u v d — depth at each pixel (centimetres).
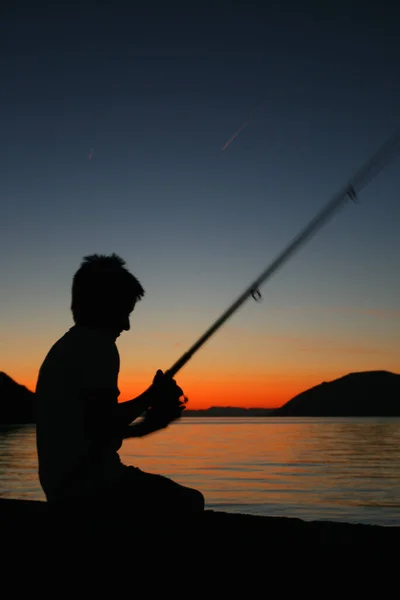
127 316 222
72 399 204
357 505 1675
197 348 220
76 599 186
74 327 217
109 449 212
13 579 200
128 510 211
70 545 207
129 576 200
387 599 182
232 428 14325
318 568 205
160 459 3897
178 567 205
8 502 305
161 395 211
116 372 212
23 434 11325
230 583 193
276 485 2259
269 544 228
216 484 2288
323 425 17250
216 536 236
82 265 221
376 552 220
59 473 204
